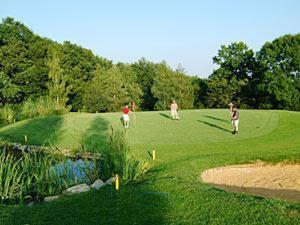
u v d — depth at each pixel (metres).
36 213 12.45
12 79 69.75
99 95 79.44
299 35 74.69
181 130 29.58
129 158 16.61
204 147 22.36
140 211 12.12
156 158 19.67
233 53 89.69
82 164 19.14
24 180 16.22
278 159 18.61
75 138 26.50
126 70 95.19
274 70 74.25
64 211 12.46
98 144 23.66
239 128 30.08
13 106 63.81
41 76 72.06
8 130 32.41
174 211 11.99
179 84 83.56
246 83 85.12
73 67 85.50
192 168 17.12
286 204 12.06
